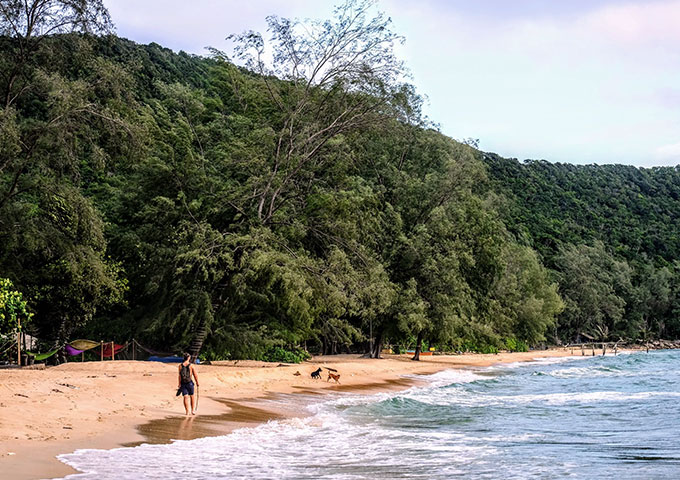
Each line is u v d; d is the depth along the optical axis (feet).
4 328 84.48
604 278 397.80
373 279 115.55
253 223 107.76
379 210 156.15
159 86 123.24
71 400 50.65
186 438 42.19
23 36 88.58
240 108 126.72
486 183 233.55
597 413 65.31
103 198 131.23
